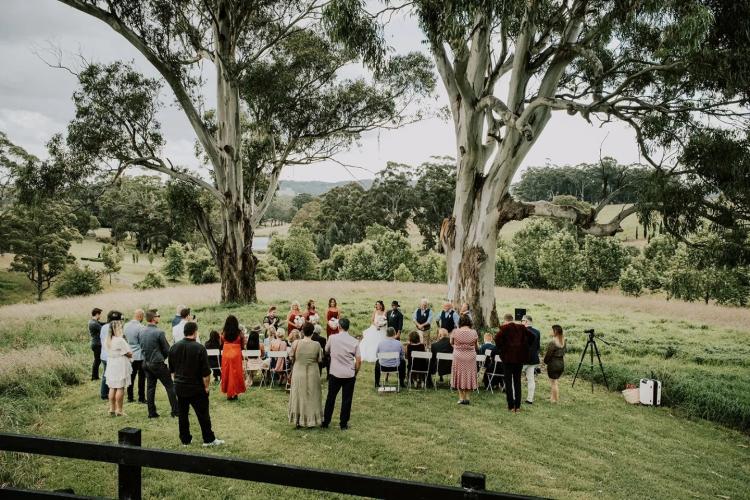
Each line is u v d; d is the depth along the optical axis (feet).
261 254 281.95
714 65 39.37
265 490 21.27
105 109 72.49
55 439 9.11
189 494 20.75
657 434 31.83
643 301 96.22
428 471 23.36
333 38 46.78
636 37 48.93
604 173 51.42
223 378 35.06
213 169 81.87
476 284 58.13
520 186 386.11
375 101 83.97
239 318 66.44
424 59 79.82
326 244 263.29
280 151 92.94
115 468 23.52
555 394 37.01
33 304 96.12
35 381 36.55
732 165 42.29
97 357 41.09
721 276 100.78
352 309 74.49
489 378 39.09
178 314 37.58
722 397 36.32
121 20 65.05
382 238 175.22
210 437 25.67
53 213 180.65
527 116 48.62
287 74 80.84
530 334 34.71
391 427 29.43
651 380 38.50
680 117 46.55
